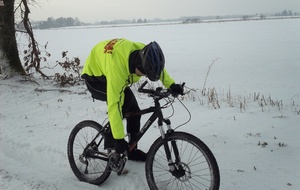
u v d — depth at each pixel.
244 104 6.52
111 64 3.11
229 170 3.78
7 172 3.98
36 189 3.57
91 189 3.61
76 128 3.95
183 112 6.36
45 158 4.50
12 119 6.18
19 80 9.15
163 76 3.26
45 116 6.34
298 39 23.81
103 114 6.32
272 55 15.14
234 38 28.28
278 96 7.39
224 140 4.69
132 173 3.81
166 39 30.53
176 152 3.09
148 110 3.29
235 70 11.42
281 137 4.72
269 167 3.80
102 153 3.70
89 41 32.50
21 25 9.41
